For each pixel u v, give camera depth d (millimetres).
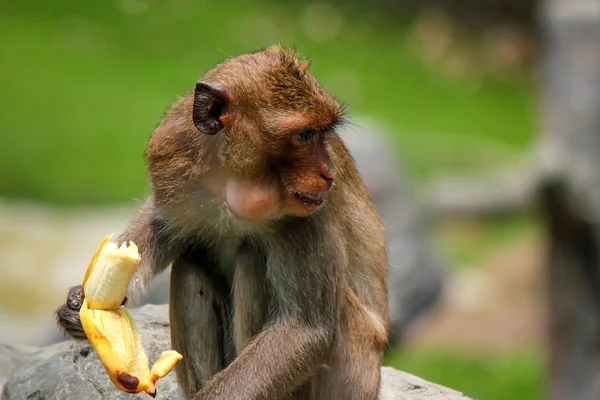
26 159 23531
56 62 28391
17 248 18469
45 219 20172
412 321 17031
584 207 15203
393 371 9438
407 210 18672
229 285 8086
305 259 7504
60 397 8477
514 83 32469
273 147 7262
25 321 16141
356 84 30234
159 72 28719
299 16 33781
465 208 24547
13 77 27250
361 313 8094
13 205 21172
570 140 15688
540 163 15562
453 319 20281
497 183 25250
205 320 7910
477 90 31562
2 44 28906
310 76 7496
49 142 24422
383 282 8477
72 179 22859
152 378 6793
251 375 7297
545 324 17953
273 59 7449
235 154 7289
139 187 22359
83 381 8602
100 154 24016
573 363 16141
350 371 8008
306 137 7316
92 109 26141
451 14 35500
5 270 17594
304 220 7508
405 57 32500
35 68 27875
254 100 7262
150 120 25797
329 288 7547
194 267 7918
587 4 16594
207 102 7191
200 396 7289
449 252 23062
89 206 21656
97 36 30219
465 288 21344
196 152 7402
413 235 18094
